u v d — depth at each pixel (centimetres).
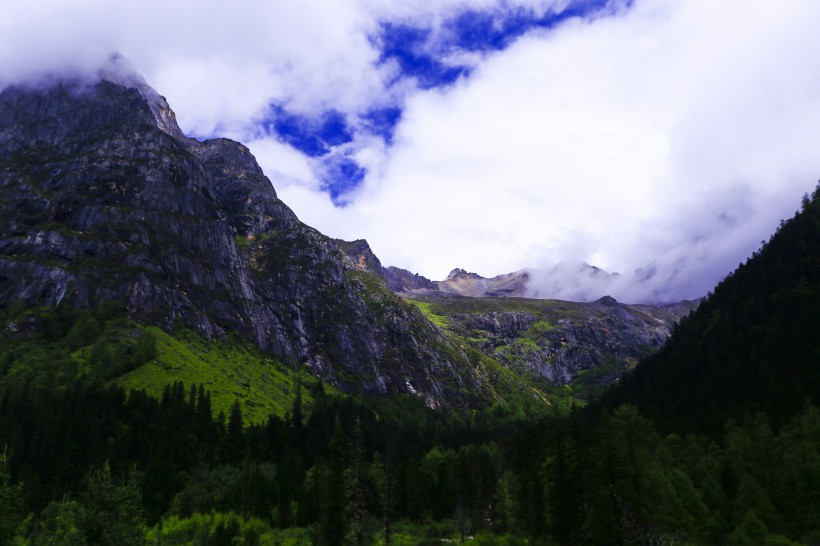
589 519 8762
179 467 15812
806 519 9962
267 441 18762
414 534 13500
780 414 13762
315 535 11406
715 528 9994
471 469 15438
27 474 13450
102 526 6781
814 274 18475
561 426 12094
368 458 19625
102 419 17212
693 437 13775
